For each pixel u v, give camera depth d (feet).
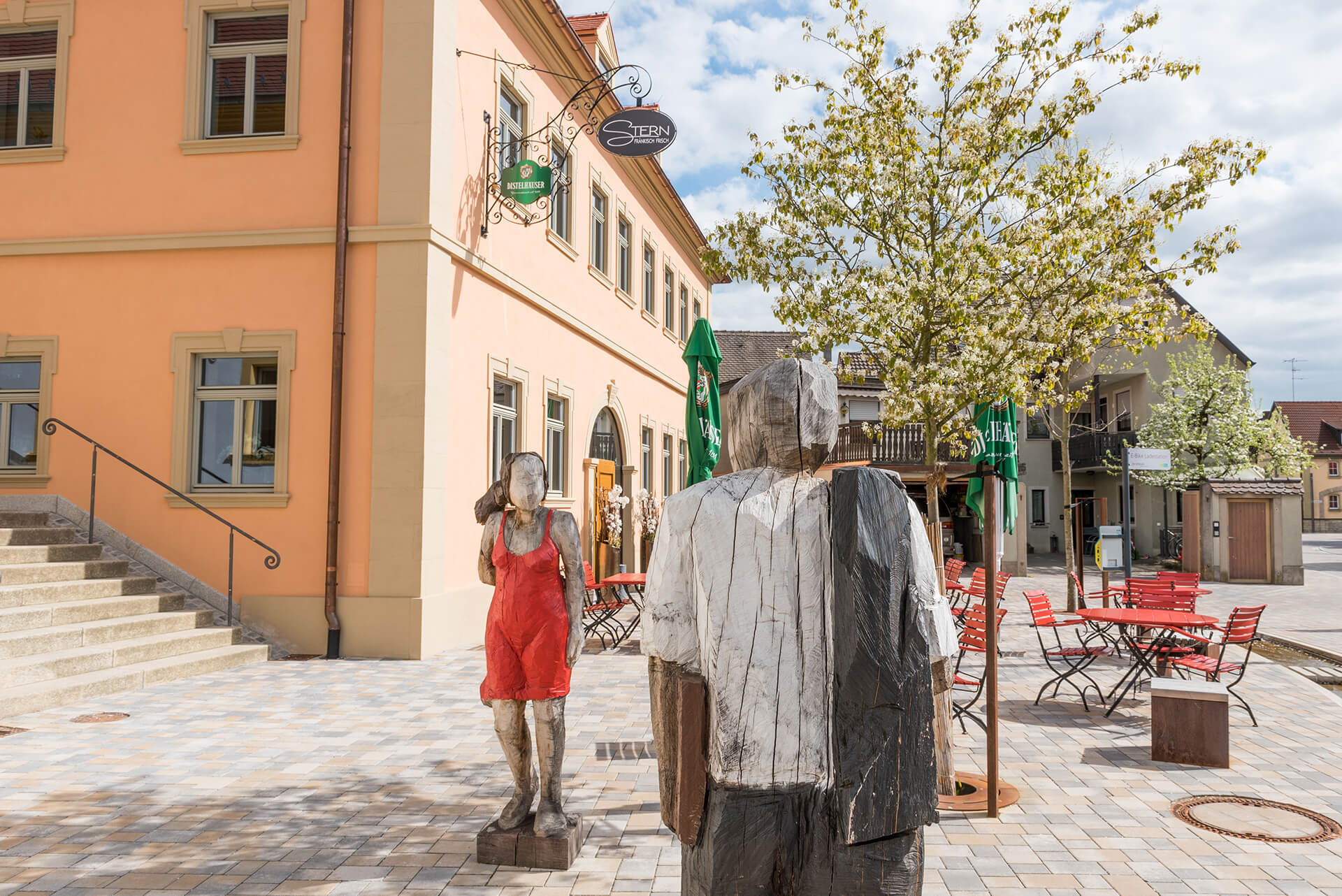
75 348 34.68
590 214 53.47
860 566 5.12
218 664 28.78
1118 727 21.91
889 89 28.53
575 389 50.37
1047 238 26.76
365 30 33.86
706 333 27.63
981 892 12.18
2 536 29.55
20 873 12.66
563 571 13.47
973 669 30.32
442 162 33.99
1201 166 27.40
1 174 35.63
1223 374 91.35
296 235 33.42
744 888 5.19
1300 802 16.07
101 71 35.45
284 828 14.48
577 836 13.42
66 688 23.54
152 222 34.65
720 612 5.33
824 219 29.01
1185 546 73.26
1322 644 38.01
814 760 5.24
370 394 32.65
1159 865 13.12
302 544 32.55
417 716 22.38
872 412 87.35
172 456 33.71
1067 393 32.81
